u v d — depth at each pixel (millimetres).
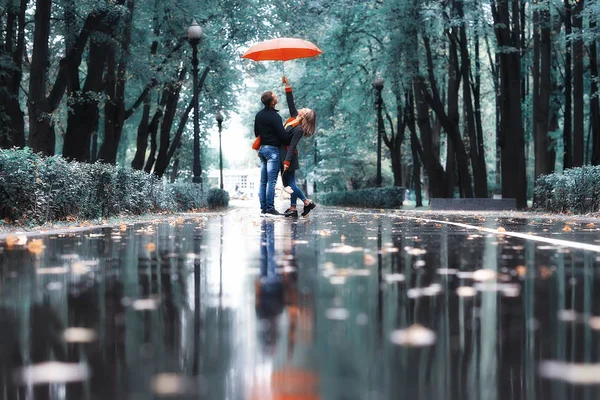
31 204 11156
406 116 38344
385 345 2412
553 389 1882
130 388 1899
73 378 2002
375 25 32875
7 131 22453
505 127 29641
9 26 23750
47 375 2033
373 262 5391
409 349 2350
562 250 6488
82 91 23266
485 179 33094
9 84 22875
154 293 3730
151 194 19750
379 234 9406
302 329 2711
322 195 67062
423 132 34156
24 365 2158
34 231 10023
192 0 28359
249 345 2428
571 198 18125
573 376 2014
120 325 2809
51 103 22047
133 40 28797
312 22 32469
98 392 1863
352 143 49031
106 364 2164
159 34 30219
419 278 4340
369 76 36625
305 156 65375
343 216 18984
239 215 20578
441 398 1804
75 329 2721
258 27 32281
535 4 28922
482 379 1978
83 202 13508
